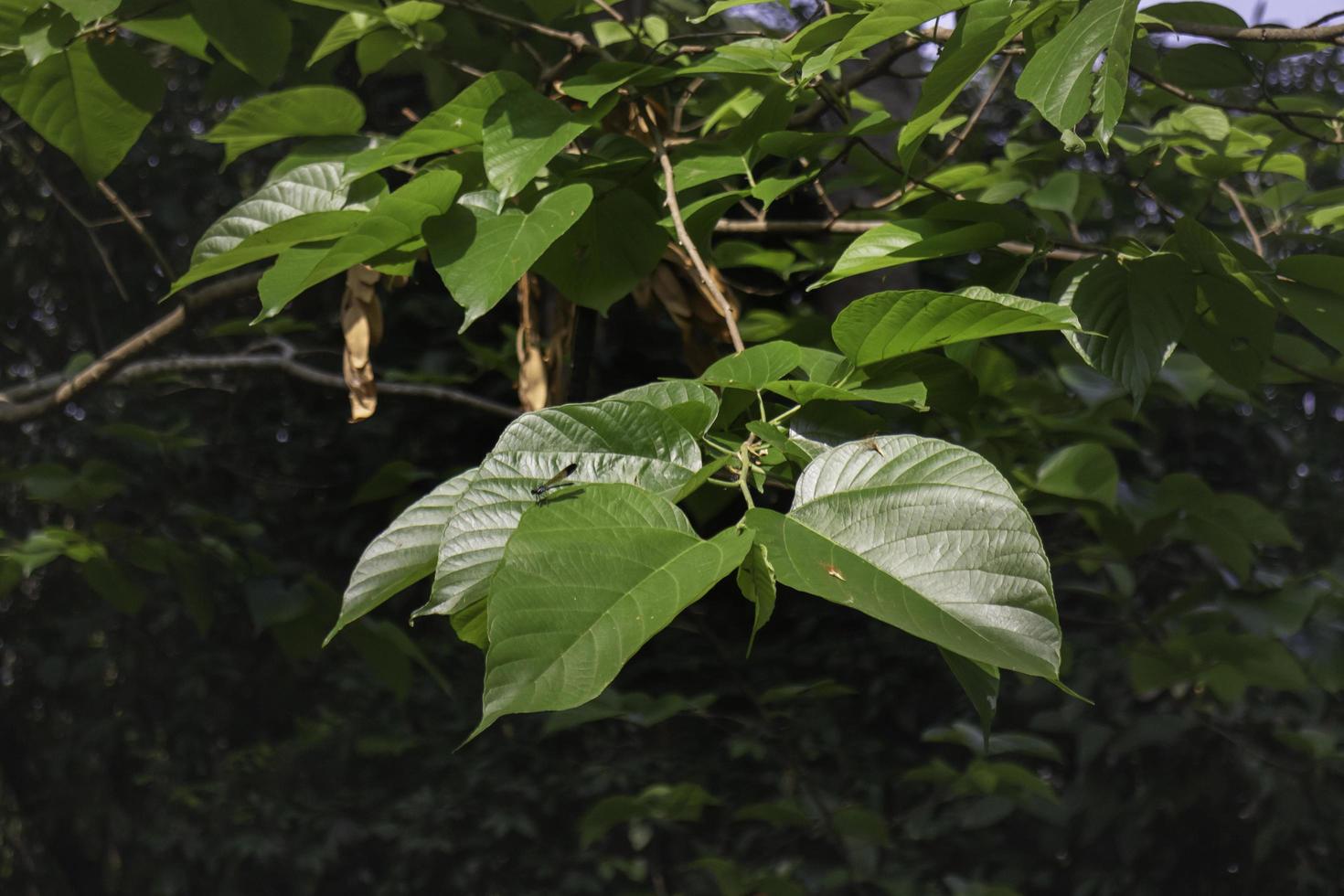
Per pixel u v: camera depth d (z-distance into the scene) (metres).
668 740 5.86
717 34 1.88
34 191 5.52
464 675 6.15
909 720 5.69
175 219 5.92
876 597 0.86
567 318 1.85
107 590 3.25
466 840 5.90
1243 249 1.57
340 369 5.76
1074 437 3.27
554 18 2.30
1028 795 3.87
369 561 1.08
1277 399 5.96
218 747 6.38
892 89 3.44
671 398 1.11
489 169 1.47
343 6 2.02
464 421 6.16
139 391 4.44
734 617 6.06
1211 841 4.49
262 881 6.25
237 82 3.01
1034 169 2.63
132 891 6.28
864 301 1.12
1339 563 3.37
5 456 5.61
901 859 5.05
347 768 6.34
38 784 6.41
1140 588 4.68
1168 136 2.27
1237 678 3.21
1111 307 1.51
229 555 3.11
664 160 1.58
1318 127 2.29
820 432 1.23
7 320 5.99
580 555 0.87
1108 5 1.18
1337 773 3.98
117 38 1.97
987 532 0.89
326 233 1.45
